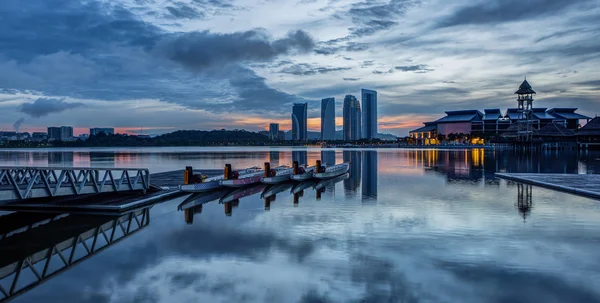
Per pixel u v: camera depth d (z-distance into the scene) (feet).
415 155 437.17
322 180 164.55
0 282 50.52
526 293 46.24
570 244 64.75
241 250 63.16
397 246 64.44
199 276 52.06
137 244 66.95
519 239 67.82
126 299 45.37
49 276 52.47
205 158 447.01
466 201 106.83
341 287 48.37
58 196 102.42
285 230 75.82
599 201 103.86
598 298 44.80
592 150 480.23
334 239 69.00
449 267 54.70
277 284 49.37
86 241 68.90
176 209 98.63
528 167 231.91
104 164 328.49
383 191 129.49
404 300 44.70
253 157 472.44
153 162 359.66
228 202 109.19
